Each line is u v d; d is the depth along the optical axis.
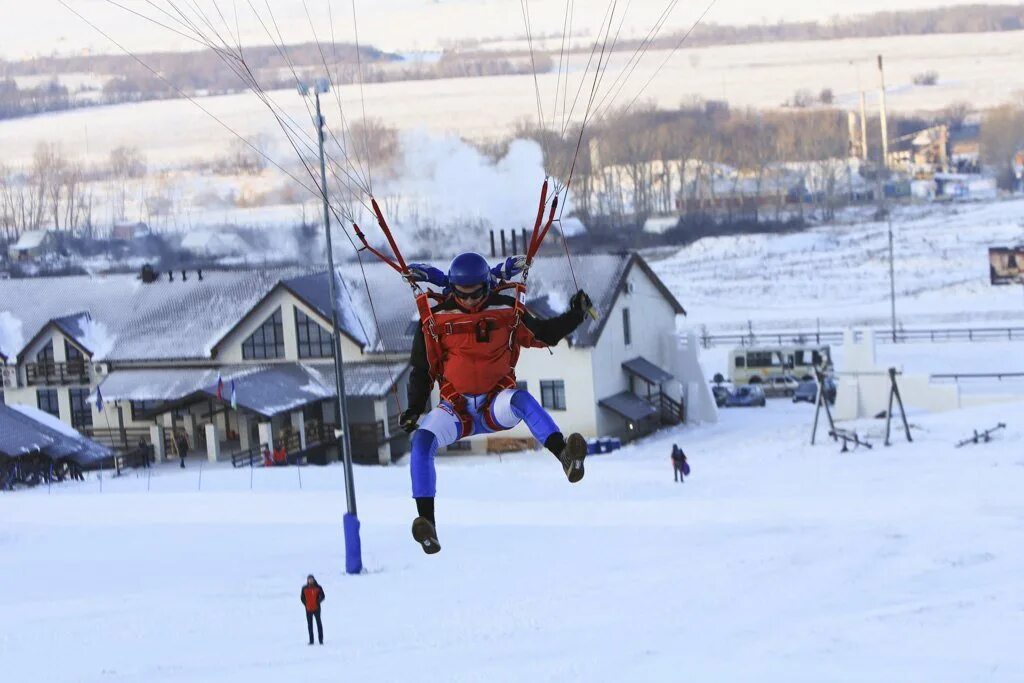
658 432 168.88
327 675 54.88
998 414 143.25
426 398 26.69
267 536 100.25
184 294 184.62
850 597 68.12
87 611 73.94
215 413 158.62
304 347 169.25
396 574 83.69
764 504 105.25
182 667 58.25
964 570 74.12
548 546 90.31
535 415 25.52
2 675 58.41
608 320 162.00
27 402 182.75
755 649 56.28
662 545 87.69
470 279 25.52
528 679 52.19
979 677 49.38
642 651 57.03
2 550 96.69
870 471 120.00
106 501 118.75
